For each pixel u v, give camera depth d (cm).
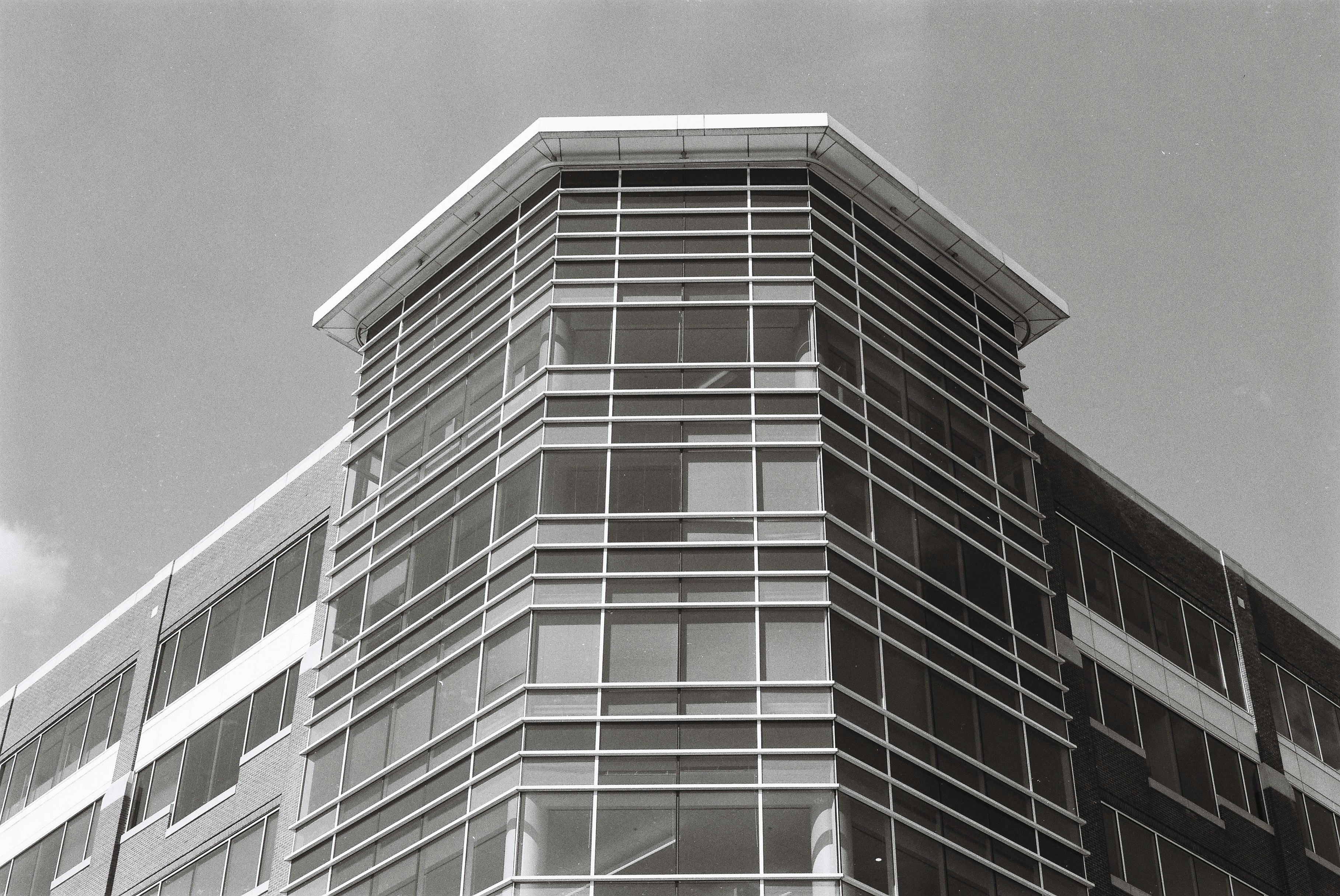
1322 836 4700
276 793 4016
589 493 3528
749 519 3472
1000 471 4044
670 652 3306
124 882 4400
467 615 3541
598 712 3241
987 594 3753
